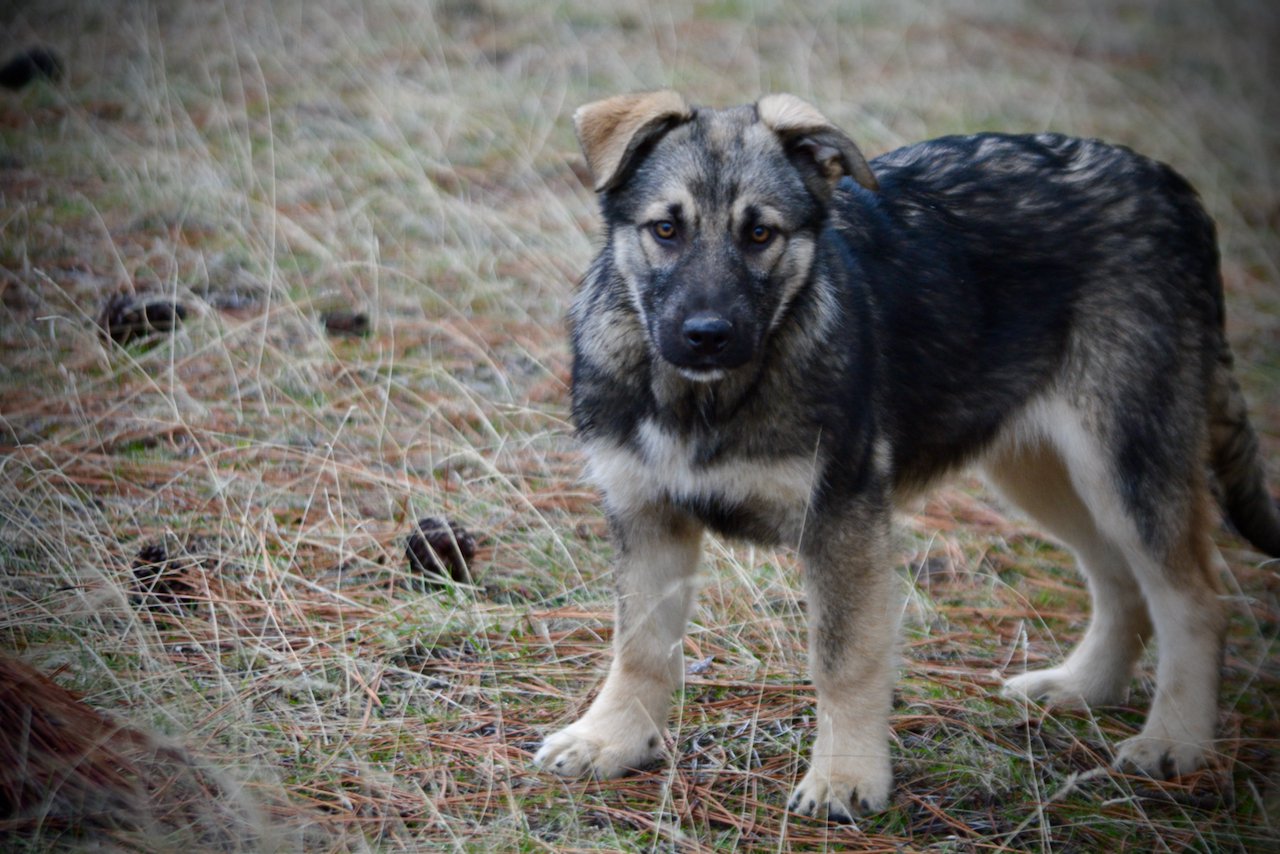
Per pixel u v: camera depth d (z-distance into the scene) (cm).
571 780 544
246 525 692
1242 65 1725
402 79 1344
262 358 863
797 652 646
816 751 544
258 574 670
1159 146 1422
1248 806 558
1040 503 665
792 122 559
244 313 921
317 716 560
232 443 785
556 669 623
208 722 541
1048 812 542
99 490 727
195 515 710
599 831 511
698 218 541
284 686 582
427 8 1502
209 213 1041
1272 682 660
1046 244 614
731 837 516
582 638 655
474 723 577
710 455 541
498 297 978
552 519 751
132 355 848
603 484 564
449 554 687
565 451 818
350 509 735
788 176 555
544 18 1555
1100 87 1592
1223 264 1197
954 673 646
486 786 534
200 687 577
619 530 568
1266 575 760
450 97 1297
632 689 565
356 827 493
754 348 529
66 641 582
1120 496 605
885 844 514
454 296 981
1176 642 595
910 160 638
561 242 1059
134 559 656
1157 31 1862
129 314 868
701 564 695
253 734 542
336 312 931
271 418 809
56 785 469
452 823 500
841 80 1479
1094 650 648
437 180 1143
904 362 591
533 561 710
